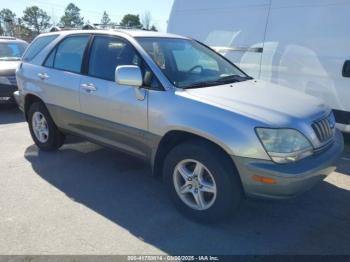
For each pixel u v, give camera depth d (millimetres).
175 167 3518
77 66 4609
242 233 3326
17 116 8031
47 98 5000
